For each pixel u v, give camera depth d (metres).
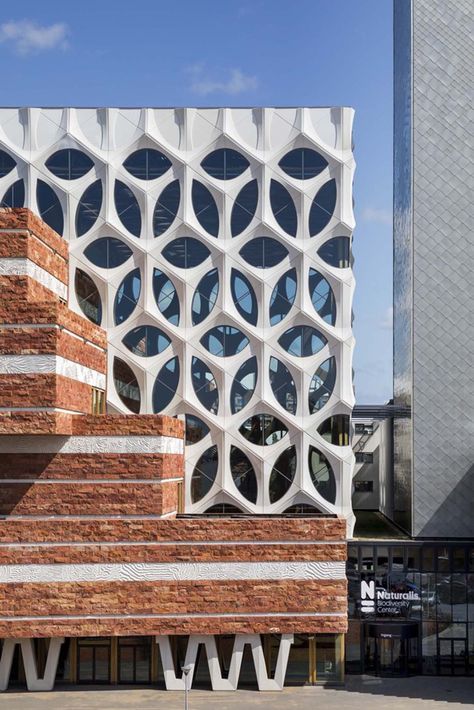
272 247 43.81
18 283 34.91
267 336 43.19
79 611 34.53
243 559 35.19
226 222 43.75
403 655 39.28
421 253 42.72
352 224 43.84
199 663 36.22
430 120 43.28
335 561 35.41
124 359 43.28
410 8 44.53
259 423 43.03
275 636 36.09
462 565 40.12
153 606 34.78
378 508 60.22
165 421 36.47
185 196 43.78
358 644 39.84
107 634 34.53
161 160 44.25
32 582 34.53
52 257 40.03
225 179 44.09
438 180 42.97
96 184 44.19
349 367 43.25
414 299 42.59
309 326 43.47
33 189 44.06
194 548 35.06
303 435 42.75
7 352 33.97
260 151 44.09
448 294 42.50
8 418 33.72
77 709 32.56
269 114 44.25
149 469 35.72
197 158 44.03
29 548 34.56
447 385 42.16
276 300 43.56
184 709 32.53
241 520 35.44
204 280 43.66
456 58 43.72
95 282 43.53
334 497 42.72
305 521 35.47
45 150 44.22
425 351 42.34
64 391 35.09
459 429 41.94
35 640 35.84
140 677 36.28
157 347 43.47
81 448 35.81
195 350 43.25
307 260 43.56
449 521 41.59
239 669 35.59
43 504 35.62
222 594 35.03
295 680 36.56
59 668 36.31
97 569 34.75
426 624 39.97
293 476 42.75
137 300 43.53
